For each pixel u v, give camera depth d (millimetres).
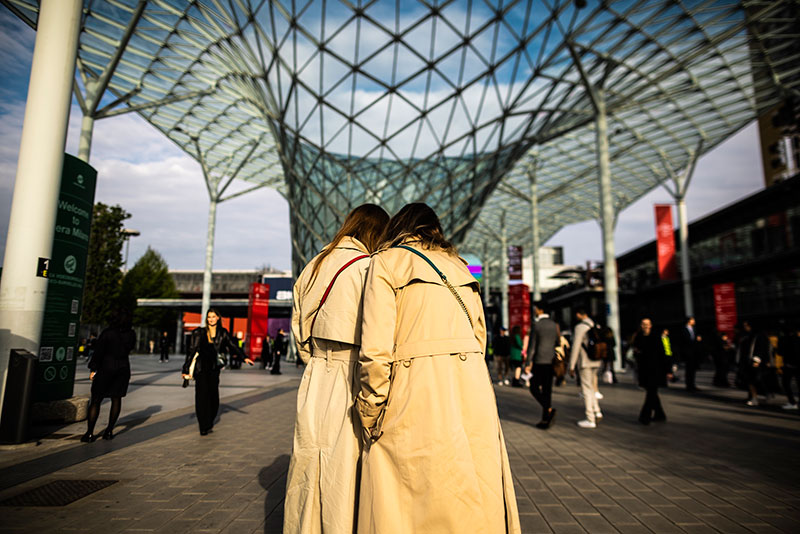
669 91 28219
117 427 7055
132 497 3850
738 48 24781
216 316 6918
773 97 30719
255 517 3416
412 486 1771
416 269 2018
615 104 27578
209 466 4871
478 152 26469
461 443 1803
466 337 2010
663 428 7691
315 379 2242
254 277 59469
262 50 23047
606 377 17406
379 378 1797
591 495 4090
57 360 7555
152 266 51750
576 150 39656
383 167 26156
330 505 1949
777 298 32469
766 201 33594
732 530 3275
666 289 46875
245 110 30609
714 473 4848
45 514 3434
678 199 39094
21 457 5195
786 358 10547
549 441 6559
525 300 29219
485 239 67375
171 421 7648
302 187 28453
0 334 6199
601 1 18859
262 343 26344
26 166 6402
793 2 20859
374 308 1872
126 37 16219
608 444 6352
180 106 30531
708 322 39844
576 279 53188
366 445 1947
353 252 2355
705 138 36500
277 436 6480
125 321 6406
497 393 13422
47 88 6512
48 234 6520
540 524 3381
